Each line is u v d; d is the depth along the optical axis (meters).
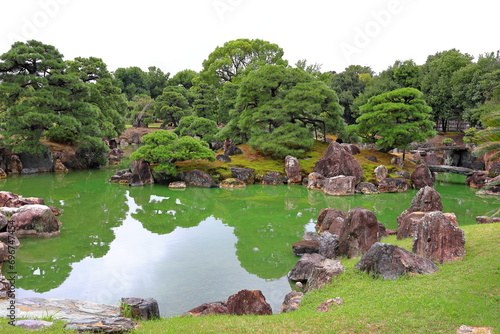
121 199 35.19
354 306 11.19
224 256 20.14
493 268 12.95
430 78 76.56
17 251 20.45
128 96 125.88
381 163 49.56
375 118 51.56
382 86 78.56
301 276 16.69
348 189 38.62
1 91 43.84
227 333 9.60
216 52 86.44
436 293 11.43
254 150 53.75
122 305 11.66
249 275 17.48
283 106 50.12
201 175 42.16
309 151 51.94
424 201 21.64
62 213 29.36
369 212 17.70
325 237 19.19
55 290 15.61
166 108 91.38
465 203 34.19
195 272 17.81
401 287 12.25
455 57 78.56
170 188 40.81
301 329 9.77
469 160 56.25
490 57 67.00
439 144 71.19
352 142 61.91
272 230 25.41
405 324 9.71
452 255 14.34
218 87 87.94
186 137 43.34
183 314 12.41
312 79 54.56
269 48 85.06
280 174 45.50
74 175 47.91
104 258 19.66
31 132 45.88
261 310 12.26
